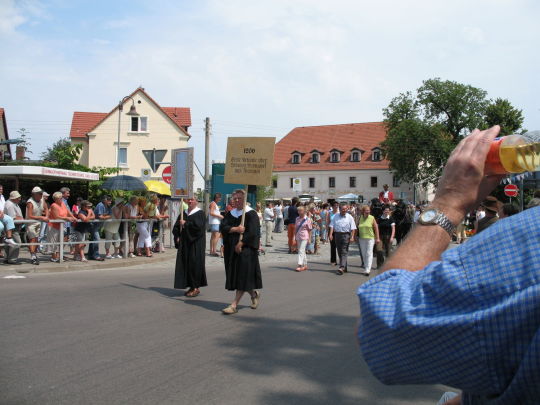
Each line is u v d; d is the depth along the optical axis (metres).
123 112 50.31
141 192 19.20
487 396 0.96
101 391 4.33
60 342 5.83
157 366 5.04
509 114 52.72
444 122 56.69
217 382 4.62
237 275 7.79
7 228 11.94
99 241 13.19
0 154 36.72
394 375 1.02
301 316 7.54
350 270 13.98
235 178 8.15
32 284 9.84
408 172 58.38
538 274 0.91
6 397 4.15
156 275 11.73
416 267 1.13
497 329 0.90
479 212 15.61
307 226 13.66
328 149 75.25
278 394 4.36
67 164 19.75
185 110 55.50
